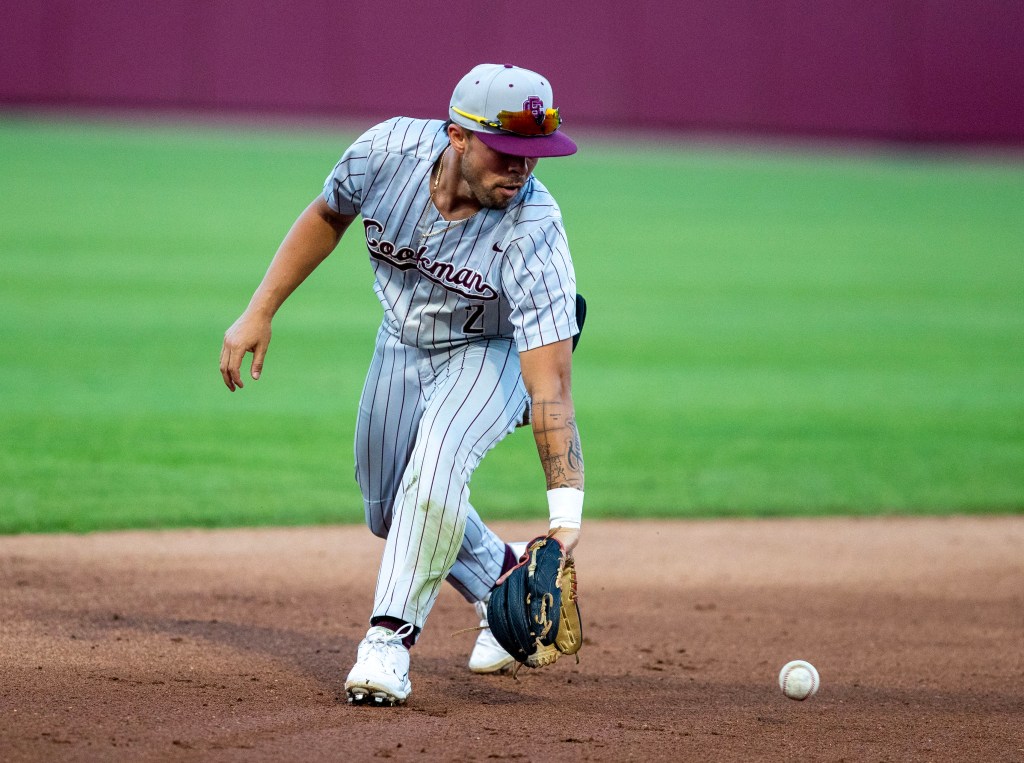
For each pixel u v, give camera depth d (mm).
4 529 19578
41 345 33812
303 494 22625
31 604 15805
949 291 50500
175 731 11125
